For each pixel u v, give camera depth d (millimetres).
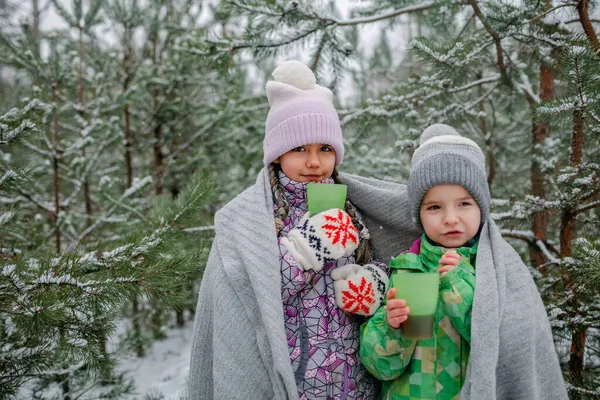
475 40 2914
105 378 3096
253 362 1450
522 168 5047
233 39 3082
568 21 2363
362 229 1735
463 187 1470
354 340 1579
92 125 4570
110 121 5137
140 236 2236
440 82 3023
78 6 5125
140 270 2006
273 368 1401
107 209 4301
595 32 2221
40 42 5316
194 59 3215
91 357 1899
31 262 2045
